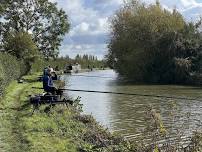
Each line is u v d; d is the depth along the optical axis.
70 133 17.23
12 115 21.02
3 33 71.44
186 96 40.56
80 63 140.00
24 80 49.47
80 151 14.59
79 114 22.56
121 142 16.36
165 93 44.03
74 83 60.03
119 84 58.16
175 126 22.38
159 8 69.00
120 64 70.75
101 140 16.27
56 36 75.19
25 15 73.31
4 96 28.22
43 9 73.81
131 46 67.94
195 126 22.50
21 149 14.50
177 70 61.31
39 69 78.81
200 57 62.34
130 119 25.61
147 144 17.16
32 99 23.14
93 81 65.25
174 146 14.34
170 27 66.25
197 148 13.27
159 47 64.12
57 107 23.12
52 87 24.36
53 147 14.59
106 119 25.66
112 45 71.44
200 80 59.22
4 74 30.48
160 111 28.97
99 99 37.28
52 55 75.56
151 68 64.75
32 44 64.00
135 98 38.34
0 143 15.28
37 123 18.48
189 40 63.38
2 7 70.38
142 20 67.50
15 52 62.62
